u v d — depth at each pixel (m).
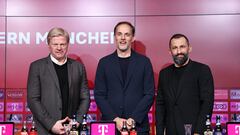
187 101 3.78
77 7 4.85
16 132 4.57
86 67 4.83
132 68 3.92
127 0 4.83
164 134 4.18
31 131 3.48
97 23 4.85
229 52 4.78
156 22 4.81
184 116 3.76
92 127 3.35
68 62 3.97
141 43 4.82
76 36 4.85
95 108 4.80
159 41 4.81
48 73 3.84
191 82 3.81
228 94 4.77
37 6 4.84
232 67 4.77
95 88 3.99
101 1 4.85
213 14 4.79
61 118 3.81
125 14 4.83
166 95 3.87
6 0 4.83
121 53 3.98
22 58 4.82
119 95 3.88
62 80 3.87
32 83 3.82
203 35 4.79
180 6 4.80
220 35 4.79
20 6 4.84
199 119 3.66
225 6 4.79
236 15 4.78
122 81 3.92
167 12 4.80
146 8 4.82
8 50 4.82
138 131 3.78
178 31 4.80
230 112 4.76
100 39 4.84
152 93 3.88
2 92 4.80
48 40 3.88
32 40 4.83
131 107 3.86
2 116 4.79
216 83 4.78
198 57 4.79
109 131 3.35
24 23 4.84
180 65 3.89
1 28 4.82
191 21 4.80
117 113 3.85
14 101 4.80
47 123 3.67
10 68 4.82
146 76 3.92
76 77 3.91
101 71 3.98
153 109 4.79
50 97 3.80
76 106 3.90
